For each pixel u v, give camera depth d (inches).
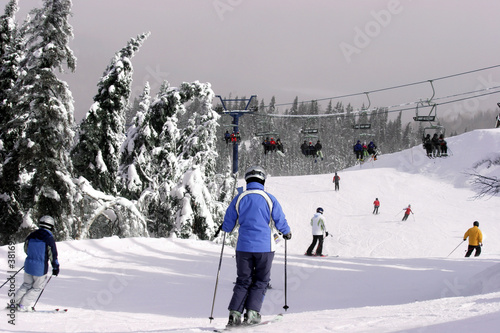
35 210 742.5
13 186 795.4
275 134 1830.7
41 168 730.2
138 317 248.7
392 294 352.2
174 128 865.5
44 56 713.0
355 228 1528.1
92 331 189.9
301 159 5285.4
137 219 791.7
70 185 742.5
